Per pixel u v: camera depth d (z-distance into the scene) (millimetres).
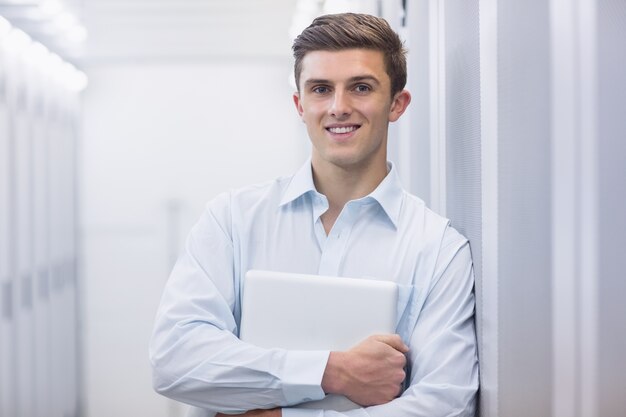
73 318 6602
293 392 1732
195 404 1821
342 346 1766
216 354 1777
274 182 2064
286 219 1997
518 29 1510
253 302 1813
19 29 4773
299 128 7484
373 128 1829
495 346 1745
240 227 1993
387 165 2053
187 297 1886
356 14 1849
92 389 6625
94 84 7363
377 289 1767
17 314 4793
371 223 1959
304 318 1786
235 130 7480
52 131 5906
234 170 7492
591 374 1206
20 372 4855
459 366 1825
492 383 1765
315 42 1812
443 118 2258
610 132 1146
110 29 5844
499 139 1682
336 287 1782
